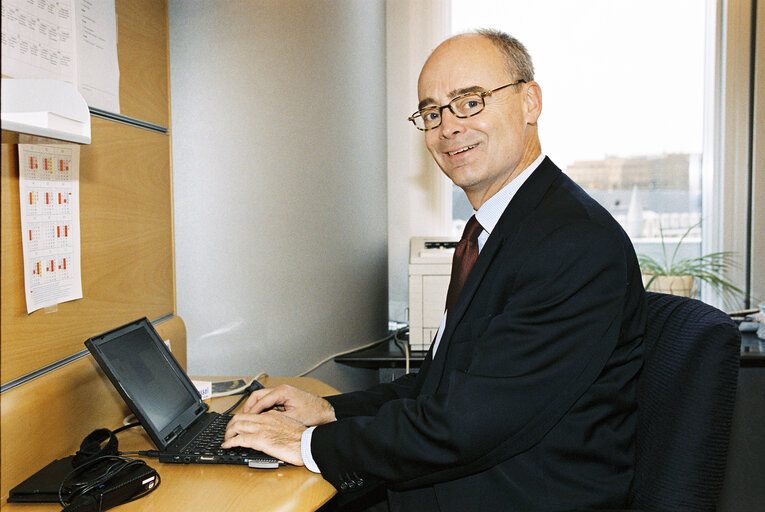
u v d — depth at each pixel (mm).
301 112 1997
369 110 2311
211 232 1836
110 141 1410
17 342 1090
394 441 1084
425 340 2256
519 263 1150
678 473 1025
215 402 1515
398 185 2672
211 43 1795
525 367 1067
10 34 1062
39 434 1105
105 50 1382
